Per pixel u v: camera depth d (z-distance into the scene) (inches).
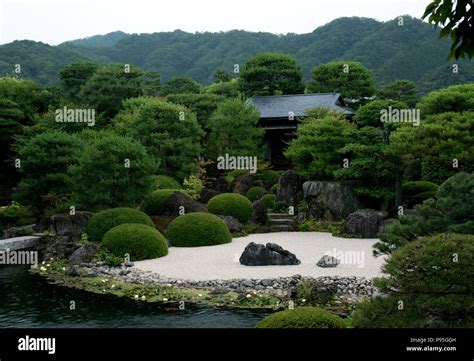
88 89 1455.5
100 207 802.8
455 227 383.6
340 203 887.1
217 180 1187.9
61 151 901.2
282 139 1256.2
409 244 243.9
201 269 578.9
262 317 410.9
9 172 1233.4
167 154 1088.8
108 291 505.4
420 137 765.3
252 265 592.7
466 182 404.5
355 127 949.2
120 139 819.4
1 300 479.5
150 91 1807.3
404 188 951.6
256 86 1531.7
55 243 716.0
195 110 1392.7
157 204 885.2
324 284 473.7
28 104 1314.0
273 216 950.4
